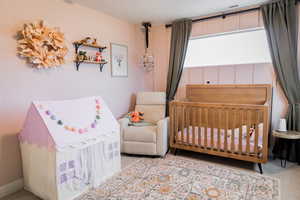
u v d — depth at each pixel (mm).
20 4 2033
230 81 3186
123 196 1888
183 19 3398
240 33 3037
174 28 3500
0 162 1968
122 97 3572
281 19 2561
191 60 3514
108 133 2234
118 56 3422
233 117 2389
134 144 2859
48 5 2307
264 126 2213
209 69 3354
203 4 2770
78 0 2562
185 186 2031
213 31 3207
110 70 3277
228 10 3018
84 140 1938
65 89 2559
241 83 3090
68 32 2559
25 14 2082
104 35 3121
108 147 2248
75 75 2686
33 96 2199
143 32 3936
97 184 2098
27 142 1926
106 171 2232
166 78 3811
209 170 2395
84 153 1965
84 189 1979
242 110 2322
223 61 3221
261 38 2885
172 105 2855
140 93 3600
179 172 2348
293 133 2439
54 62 2322
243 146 2391
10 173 2047
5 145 1995
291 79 2582
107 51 3195
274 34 2645
